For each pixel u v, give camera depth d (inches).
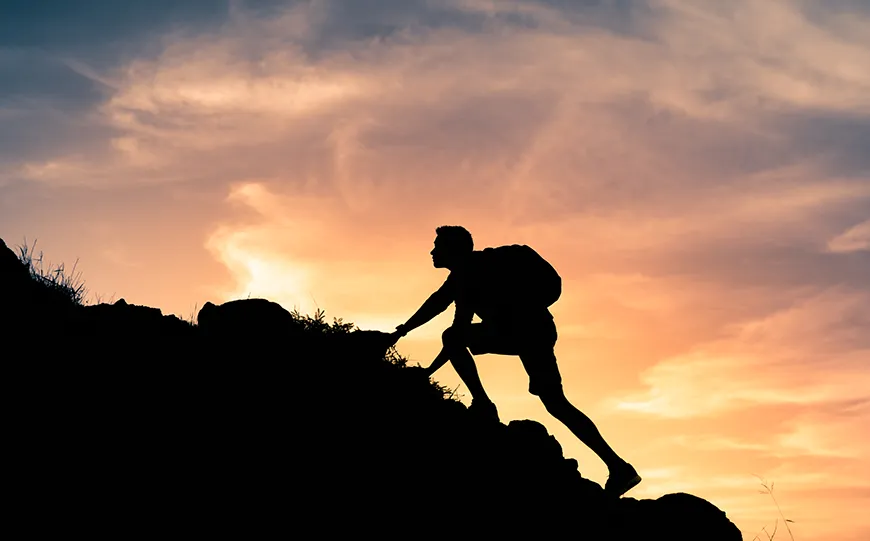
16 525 176.7
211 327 286.2
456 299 277.1
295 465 227.9
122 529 186.7
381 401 271.7
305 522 210.8
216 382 249.6
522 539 240.4
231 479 214.2
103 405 221.5
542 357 265.3
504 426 294.7
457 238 278.7
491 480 259.8
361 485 231.8
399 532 222.1
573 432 264.5
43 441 201.5
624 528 263.7
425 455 256.5
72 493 190.7
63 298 273.1
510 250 275.7
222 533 197.2
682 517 269.6
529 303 267.9
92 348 245.3
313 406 254.2
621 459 260.8
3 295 247.6
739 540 272.2
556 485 275.1
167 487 203.5
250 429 233.9
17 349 228.4
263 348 274.7
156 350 256.2
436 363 293.4
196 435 223.9
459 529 233.3
